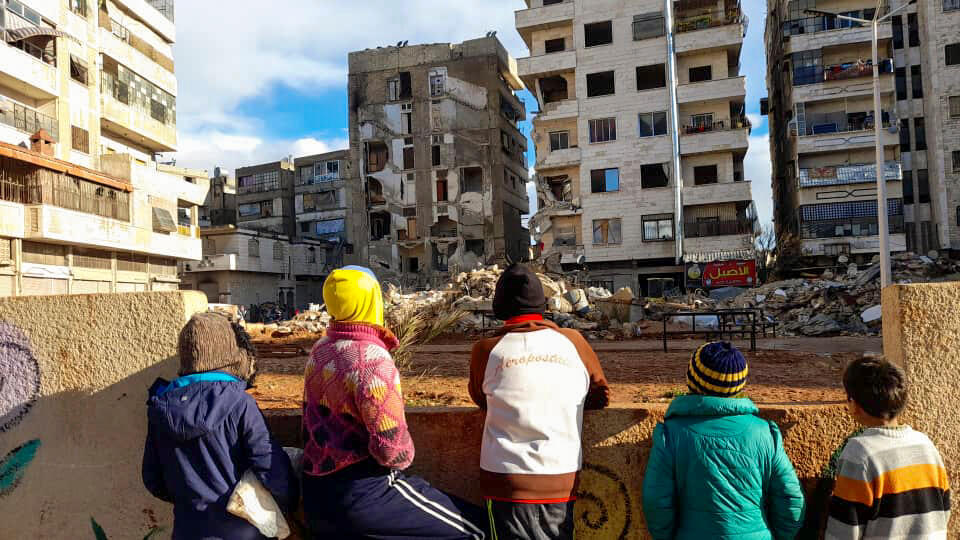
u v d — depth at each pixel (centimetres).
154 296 310
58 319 320
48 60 2775
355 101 4978
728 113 3784
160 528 313
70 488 320
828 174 3525
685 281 3669
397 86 4903
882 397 239
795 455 288
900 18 3628
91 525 318
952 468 277
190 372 265
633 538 294
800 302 2123
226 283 4500
